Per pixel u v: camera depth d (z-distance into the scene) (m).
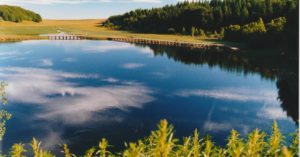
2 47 92.44
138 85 48.50
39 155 4.18
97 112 34.81
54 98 40.06
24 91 42.88
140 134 29.36
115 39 126.38
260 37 83.12
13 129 29.11
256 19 116.44
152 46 103.31
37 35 139.12
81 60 72.38
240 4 129.38
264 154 4.03
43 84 47.59
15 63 65.88
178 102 39.34
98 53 85.06
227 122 32.47
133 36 137.38
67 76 54.44
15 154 4.25
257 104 38.38
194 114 34.91
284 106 37.06
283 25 75.12
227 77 54.78
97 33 159.88
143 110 35.91
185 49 95.00
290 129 29.92
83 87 46.66
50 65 65.00
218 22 130.00
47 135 28.09
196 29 132.88
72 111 35.00
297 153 3.96
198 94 43.34
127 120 32.69
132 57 78.88
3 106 35.69
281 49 72.06
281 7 111.62
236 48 88.94
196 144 4.02
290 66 57.47
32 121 31.41
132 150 3.74
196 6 153.75
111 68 63.09
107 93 43.25
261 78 53.06
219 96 42.28
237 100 40.31
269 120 32.72
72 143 26.80
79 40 122.06
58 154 24.61
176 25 149.25
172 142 3.66
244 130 30.22
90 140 27.55
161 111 35.72
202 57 78.94
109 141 27.52
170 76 55.97
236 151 3.80
